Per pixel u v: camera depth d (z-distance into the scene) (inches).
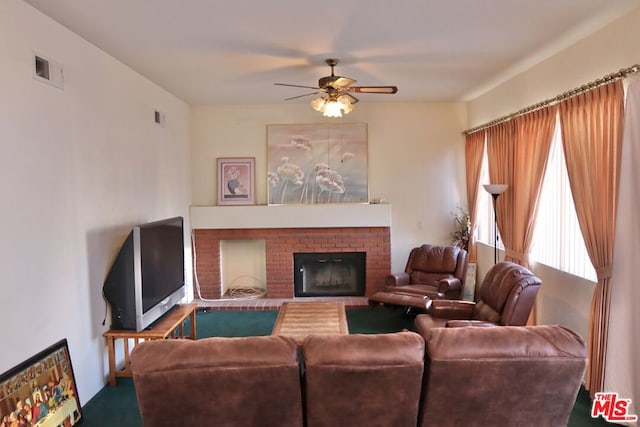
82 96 122.3
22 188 97.3
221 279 232.2
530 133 154.4
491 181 191.6
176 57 141.2
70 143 116.0
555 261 146.6
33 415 95.5
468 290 213.6
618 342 109.6
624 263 107.7
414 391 77.8
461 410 79.3
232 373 75.2
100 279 130.0
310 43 130.0
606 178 111.3
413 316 197.9
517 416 79.8
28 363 96.6
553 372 76.9
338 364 75.2
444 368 76.0
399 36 125.0
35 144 102.0
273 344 77.8
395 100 222.5
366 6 104.2
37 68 104.0
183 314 150.8
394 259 233.1
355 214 223.5
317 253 228.2
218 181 229.5
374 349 76.2
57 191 110.1
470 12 108.4
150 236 135.9
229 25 114.9
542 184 147.6
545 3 102.9
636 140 103.0
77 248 118.3
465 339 77.5
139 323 127.6
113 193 139.9
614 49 113.2
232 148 229.1
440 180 230.2
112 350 129.4
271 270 227.8
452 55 143.9
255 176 229.9
